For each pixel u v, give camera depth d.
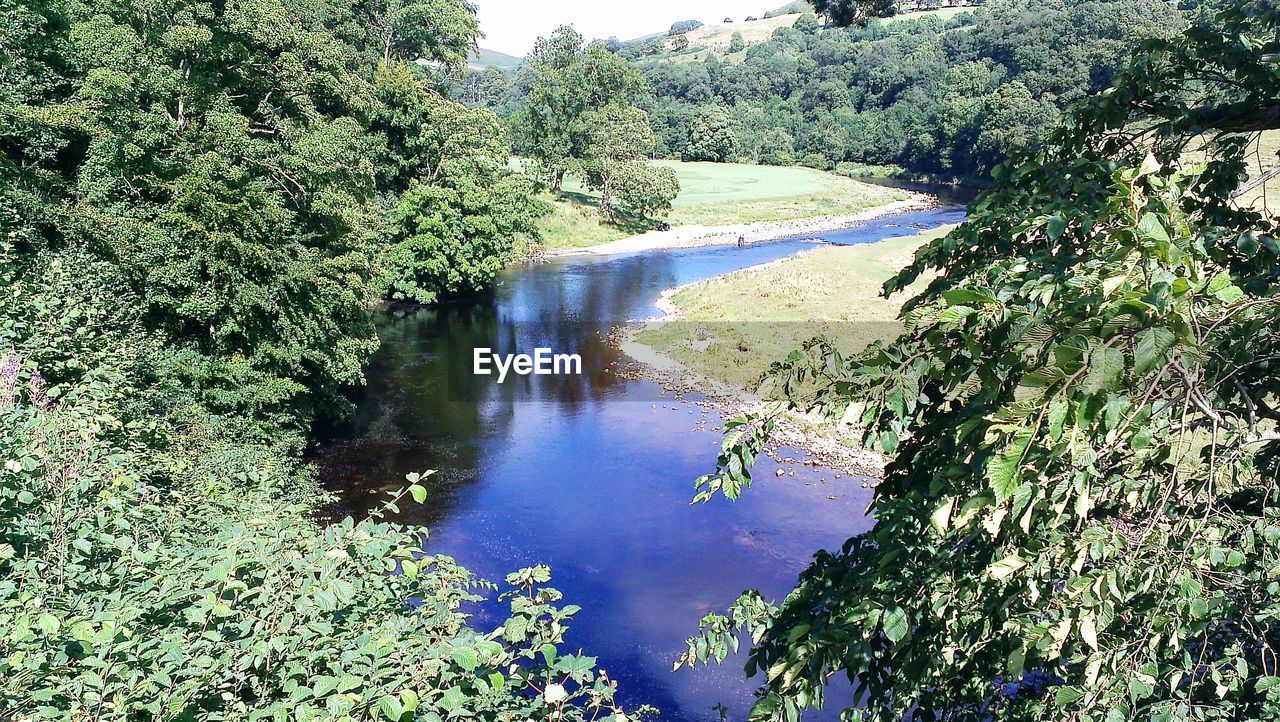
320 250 24.66
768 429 4.47
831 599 4.70
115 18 22.70
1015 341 3.45
